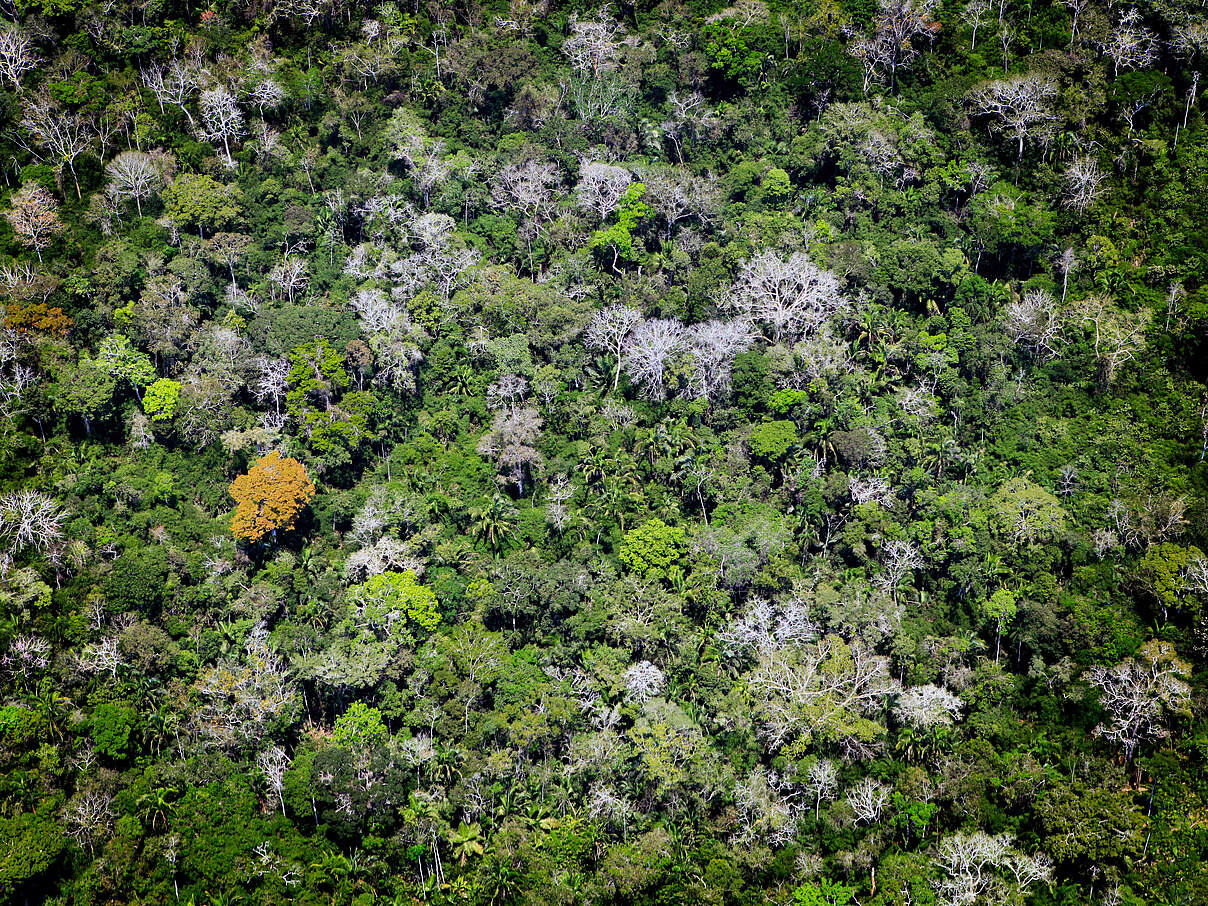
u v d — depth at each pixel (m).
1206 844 111.00
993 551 130.38
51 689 113.75
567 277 152.38
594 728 116.94
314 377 137.75
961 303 150.75
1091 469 138.38
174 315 141.25
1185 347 147.88
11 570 119.44
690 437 138.38
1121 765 118.31
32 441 132.50
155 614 121.81
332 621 123.44
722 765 114.00
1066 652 125.12
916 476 134.38
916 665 122.56
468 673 118.69
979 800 112.88
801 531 132.00
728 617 124.56
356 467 137.38
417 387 143.75
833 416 139.50
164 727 114.62
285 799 111.38
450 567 127.94
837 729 115.00
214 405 135.62
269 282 150.00
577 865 109.06
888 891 107.69
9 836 104.88
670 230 158.75
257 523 126.00
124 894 107.19
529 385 143.38
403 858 110.38
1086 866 110.94
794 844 111.19
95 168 158.75
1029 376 146.38
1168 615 126.50
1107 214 159.75
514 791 112.94
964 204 162.12
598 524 132.00
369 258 152.25
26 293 139.88
